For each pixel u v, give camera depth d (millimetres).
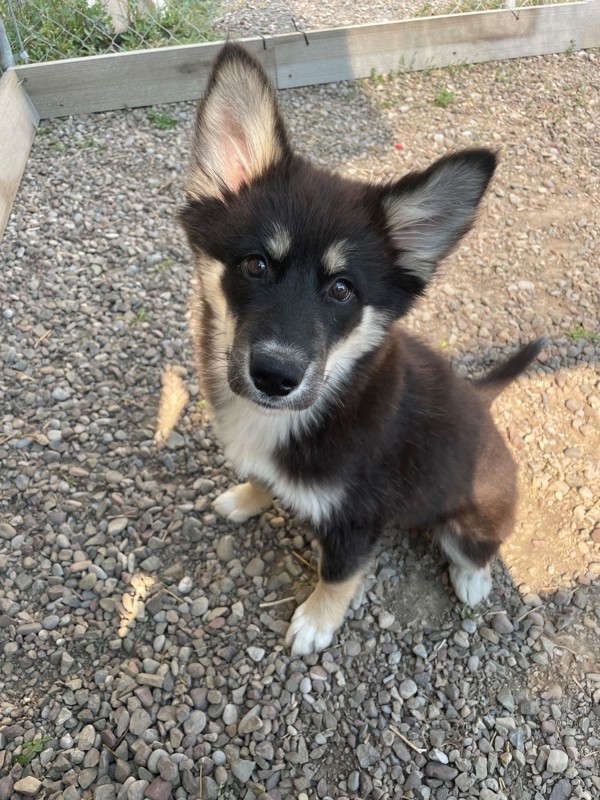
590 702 535
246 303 438
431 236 461
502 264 893
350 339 462
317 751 496
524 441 706
